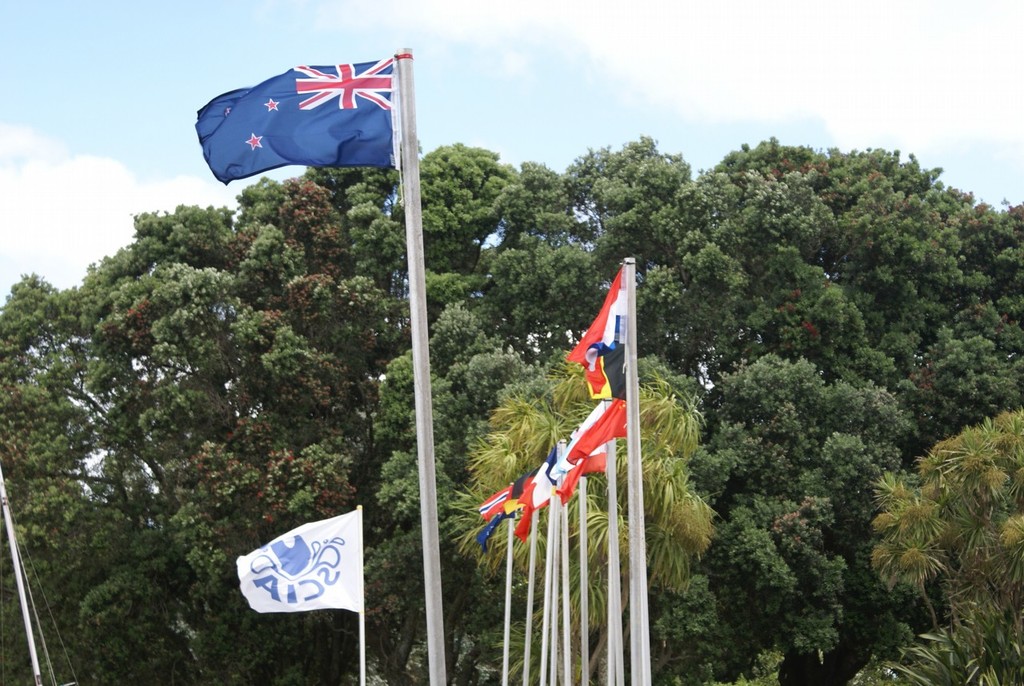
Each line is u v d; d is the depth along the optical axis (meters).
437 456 27.95
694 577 26.61
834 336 30.58
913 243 31.47
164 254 31.91
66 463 30.41
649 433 21.41
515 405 22.89
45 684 31.00
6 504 26.86
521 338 31.91
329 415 30.41
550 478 17.58
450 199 33.09
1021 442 23.27
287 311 30.11
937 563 23.34
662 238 30.77
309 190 31.39
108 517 30.19
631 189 31.47
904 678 27.20
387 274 32.09
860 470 27.86
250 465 28.17
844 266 32.34
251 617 30.16
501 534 22.02
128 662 30.73
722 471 27.50
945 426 30.53
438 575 14.05
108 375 29.86
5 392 30.45
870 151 35.16
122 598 29.92
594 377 15.20
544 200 32.62
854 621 29.00
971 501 23.33
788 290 30.70
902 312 32.44
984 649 22.06
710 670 28.41
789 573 26.72
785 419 28.23
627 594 22.19
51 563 30.11
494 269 31.70
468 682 30.31
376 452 30.52
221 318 29.92
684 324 30.75
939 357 31.28
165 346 28.42
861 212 31.94
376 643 30.97
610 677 16.06
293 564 18.11
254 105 14.24
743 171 34.38
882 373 30.73
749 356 30.56
